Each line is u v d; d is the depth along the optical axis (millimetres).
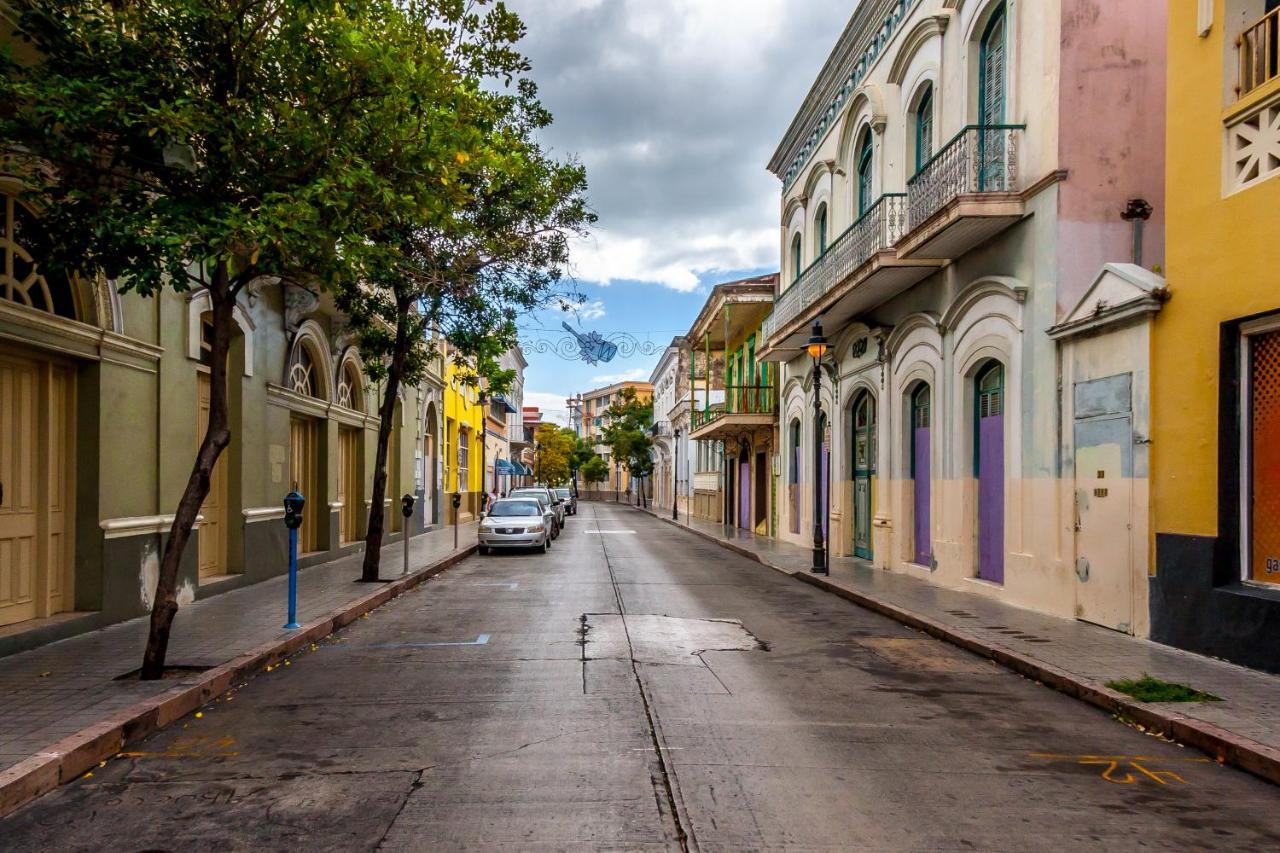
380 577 14180
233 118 6676
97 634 8797
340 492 19047
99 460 9148
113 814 4449
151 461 10219
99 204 6762
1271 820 4520
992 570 12414
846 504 18969
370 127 7395
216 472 12734
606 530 32312
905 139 15125
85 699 6184
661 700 6715
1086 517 9867
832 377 19625
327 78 7332
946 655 8688
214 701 6723
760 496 29031
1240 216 7672
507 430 55906
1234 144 7836
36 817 4418
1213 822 4473
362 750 5461
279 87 7402
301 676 7590
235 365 12898
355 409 19672
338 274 7406
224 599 11539
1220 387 7887
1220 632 7836
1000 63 12172
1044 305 10641
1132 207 10391
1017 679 7648
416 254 12898
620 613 11188
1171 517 8508
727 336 32375
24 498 8539
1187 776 5184
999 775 5125
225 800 4625
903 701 6840
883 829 4273
